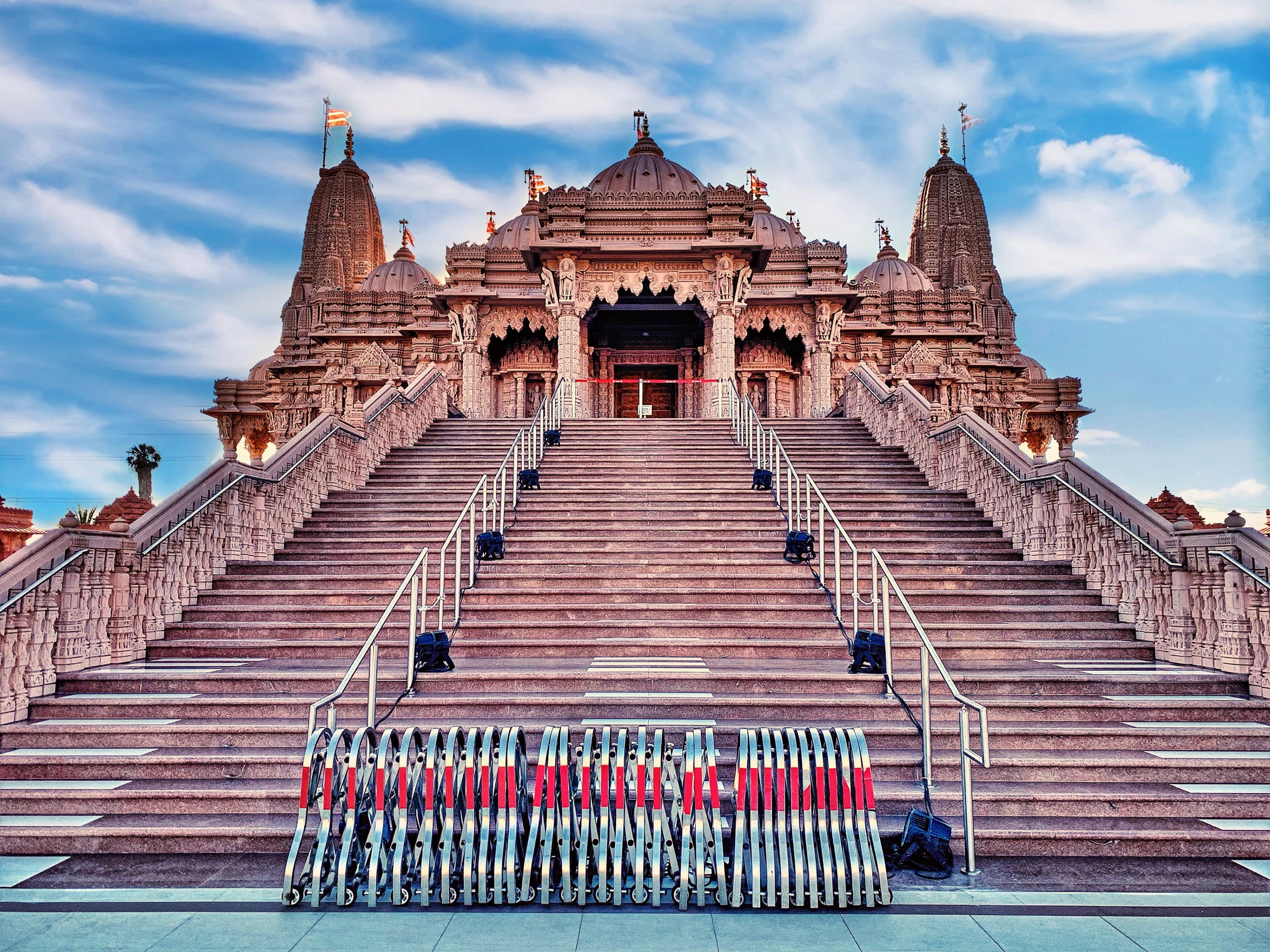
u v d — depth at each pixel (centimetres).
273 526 1352
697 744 586
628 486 1562
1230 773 723
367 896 558
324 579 1191
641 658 988
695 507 1448
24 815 677
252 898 561
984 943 494
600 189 3503
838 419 2017
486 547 1245
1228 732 770
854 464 1730
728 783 704
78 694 873
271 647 1019
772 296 3591
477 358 3562
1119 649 1004
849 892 559
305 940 496
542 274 2808
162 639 1064
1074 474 1213
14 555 849
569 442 1841
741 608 1075
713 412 2706
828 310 3612
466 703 804
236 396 6197
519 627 1040
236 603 1148
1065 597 1135
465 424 2047
